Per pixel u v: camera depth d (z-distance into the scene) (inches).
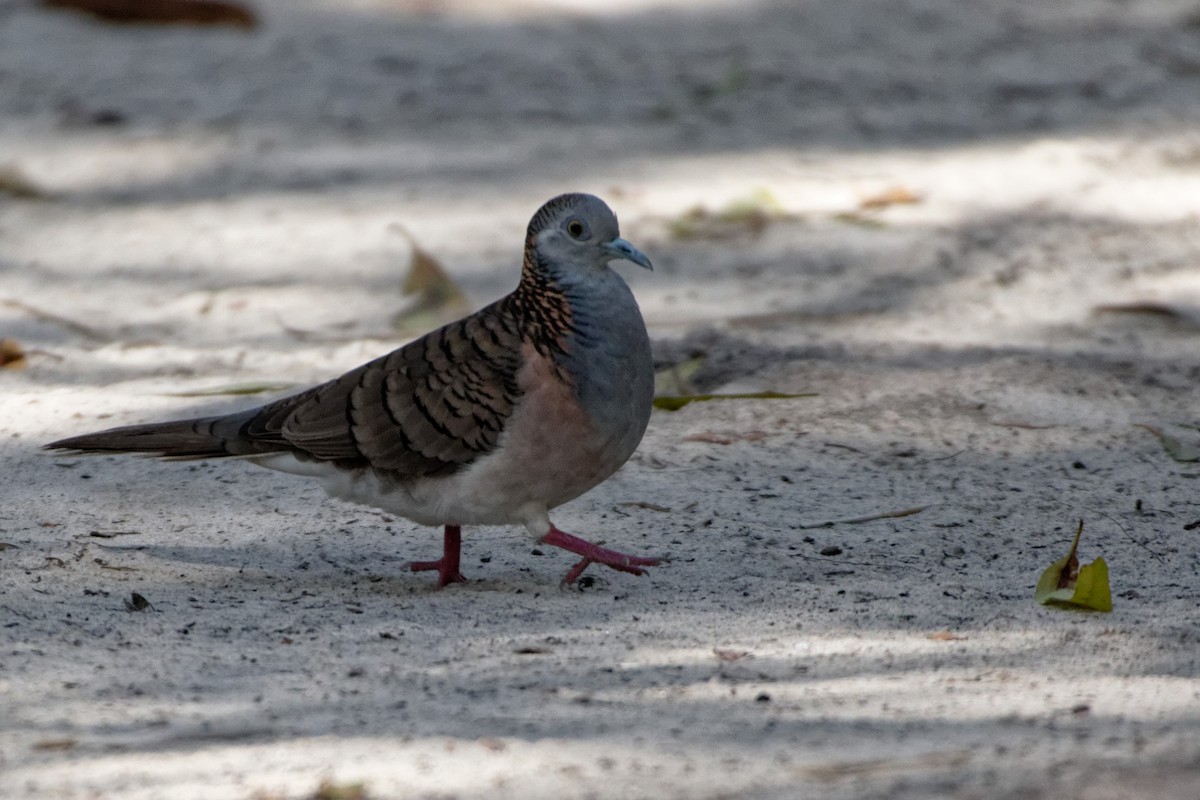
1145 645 317.7
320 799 236.5
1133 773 243.0
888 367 528.7
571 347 343.0
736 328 570.6
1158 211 706.2
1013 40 1002.1
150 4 984.3
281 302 610.9
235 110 837.2
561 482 350.6
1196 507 415.8
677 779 243.6
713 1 1087.6
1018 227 685.9
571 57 948.0
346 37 976.9
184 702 282.4
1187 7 1081.4
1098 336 565.6
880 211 704.4
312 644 319.3
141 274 645.9
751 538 392.8
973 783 240.7
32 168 759.7
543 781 242.5
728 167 759.7
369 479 357.7
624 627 333.1
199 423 367.9
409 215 695.1
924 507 414.6
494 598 354.9
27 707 277.3
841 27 1025.5
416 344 358.0
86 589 346.9
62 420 477.4
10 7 1015.0
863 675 299.9
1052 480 435.5
